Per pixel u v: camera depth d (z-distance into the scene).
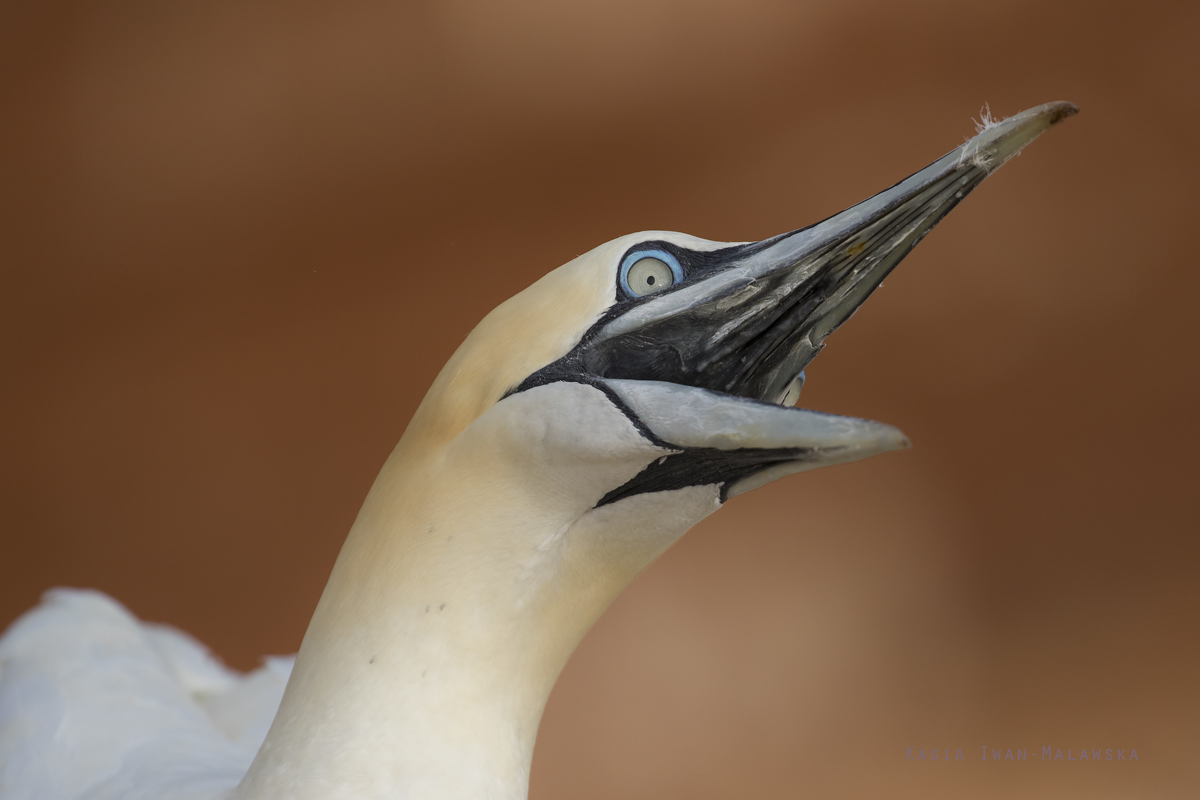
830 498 15.70
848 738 12.79
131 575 15.06
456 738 3.42
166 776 4.61
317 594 14.90
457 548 3.51
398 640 3.47
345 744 3.40
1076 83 18.08
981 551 15.49
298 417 16.23
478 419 3.57
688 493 3.45
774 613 14.48
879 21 18.09
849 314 3.64
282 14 17.70
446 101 17.72
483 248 17.34
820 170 17.78
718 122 17.94
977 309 17.30
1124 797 11.18
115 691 5.75
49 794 4.97
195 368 16.56
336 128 17.64
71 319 16.80
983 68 18.02
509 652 3.54
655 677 13.59
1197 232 17.45
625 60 17.91
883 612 14.66
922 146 17.83
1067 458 16.45
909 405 16.72
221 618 14.59
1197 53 17.83
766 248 3.62
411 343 16.72
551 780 12.50
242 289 17.05
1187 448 16.34
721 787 12.16
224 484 15.69
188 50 17.67
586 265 3.67
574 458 3.44
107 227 17.22
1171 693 13.07
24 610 14.55
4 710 5.59
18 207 17.09
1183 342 17.16
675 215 17.59
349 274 17.14
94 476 15.71
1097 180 17.80
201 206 17.36
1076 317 17.27
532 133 17.75
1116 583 15.01
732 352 3.59
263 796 3.43
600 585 3.66
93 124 17.48
